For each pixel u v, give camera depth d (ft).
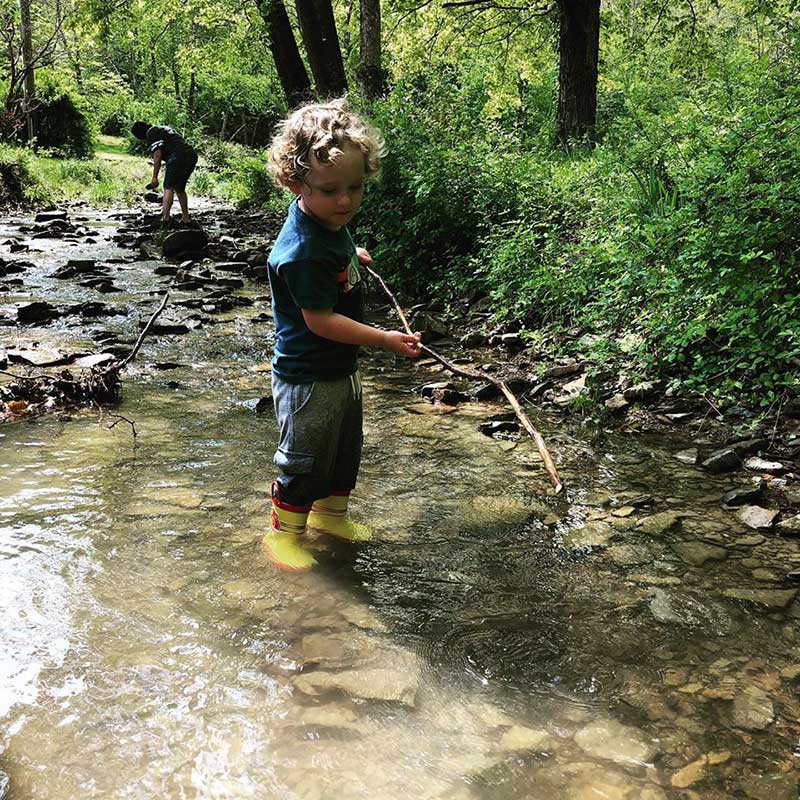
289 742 6.28
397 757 6.15
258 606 8.29
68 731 6.32
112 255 35.70
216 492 11.16
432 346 20.89
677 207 20.03
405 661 7.41
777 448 13.15
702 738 6.44
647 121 27.68
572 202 25.41
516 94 65.67
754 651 7.70
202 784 5.81
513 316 21.81
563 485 11.28
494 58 64.49
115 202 63.26
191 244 35.99
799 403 14.16
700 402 15.14
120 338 20.58
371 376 18.01
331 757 6.12
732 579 9.10
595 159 30.14
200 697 6.78
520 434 14.15
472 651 7.63
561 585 8.93
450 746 6.30
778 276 15.16
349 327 8.75
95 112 140.77
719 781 5.96
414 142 29.91
